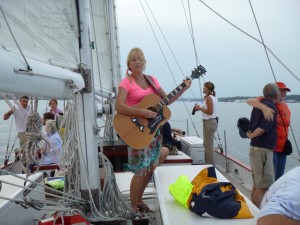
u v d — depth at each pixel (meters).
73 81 1.59
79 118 2.02
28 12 1.34
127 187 3.04
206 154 5.36
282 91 3.67
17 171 4.51
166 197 2.33
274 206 1.19
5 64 1.06
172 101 2.47
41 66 1.31
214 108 5.27
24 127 1.59
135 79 2.50
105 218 2.09
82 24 1.80
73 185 2.05
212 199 1.94
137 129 2.33
